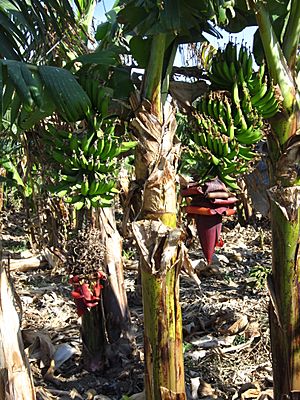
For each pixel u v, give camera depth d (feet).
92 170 7.23
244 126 7.22
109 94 8.02
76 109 7.04
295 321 8.55
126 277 23.95
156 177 7.63
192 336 15.76
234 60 7.53
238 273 23.22
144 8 7.04
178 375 8.08
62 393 12.36
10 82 7.06
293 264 8.43
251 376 12.89
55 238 10.66
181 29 7.36
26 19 7.80
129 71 8.04
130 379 13.10
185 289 20.53
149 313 7.98
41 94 6.98
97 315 13.15
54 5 7.85
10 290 8.02
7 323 7.87
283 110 8.03
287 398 8.71
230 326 15.67
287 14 8.26
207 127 7.13
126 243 27.58
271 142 8.37
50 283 22.90
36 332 14.55
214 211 7.41
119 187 12.19
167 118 7.73
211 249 7.61
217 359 13.55
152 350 8.05
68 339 15.48
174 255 7.88
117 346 13.39
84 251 9.02
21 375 7.92
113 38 9.29
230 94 7.41
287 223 8.30
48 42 8.36
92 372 13.29
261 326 15.67
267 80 8.01
